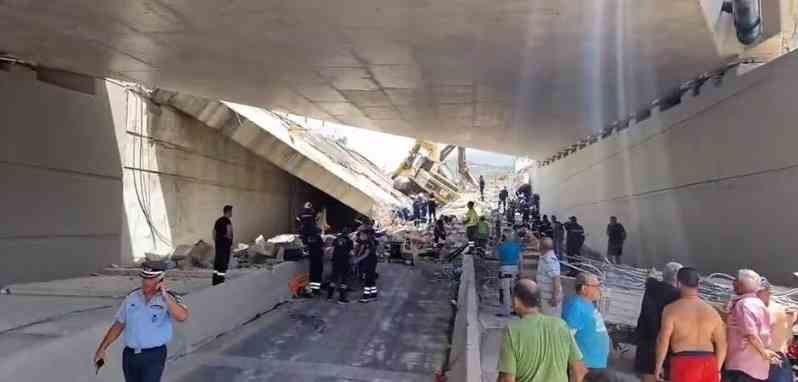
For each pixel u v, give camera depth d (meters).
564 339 4.50
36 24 11.34
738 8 11.49
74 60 14.63
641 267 18.69
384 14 9.97
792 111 10.24
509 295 13.36
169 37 11.99
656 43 11.47
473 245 23.20
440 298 15.75
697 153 14.37
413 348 10.69
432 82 15.47
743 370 5.84
